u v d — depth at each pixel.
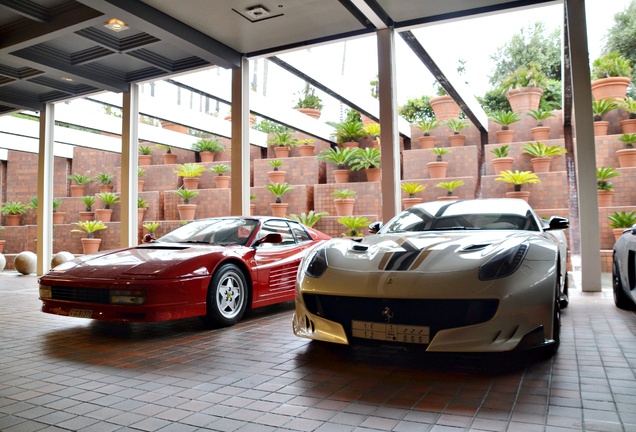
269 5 6.04
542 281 2.50
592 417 1.87
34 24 6.32
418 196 10.88
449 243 2.81
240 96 7.65
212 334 3.69
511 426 1.80
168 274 3.50
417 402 2.10
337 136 13.20
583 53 5.59
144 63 7.95
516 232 3.07
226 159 14.98
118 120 12.01
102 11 5.70
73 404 2.18
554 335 2.64
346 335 2.64
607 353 2.86
